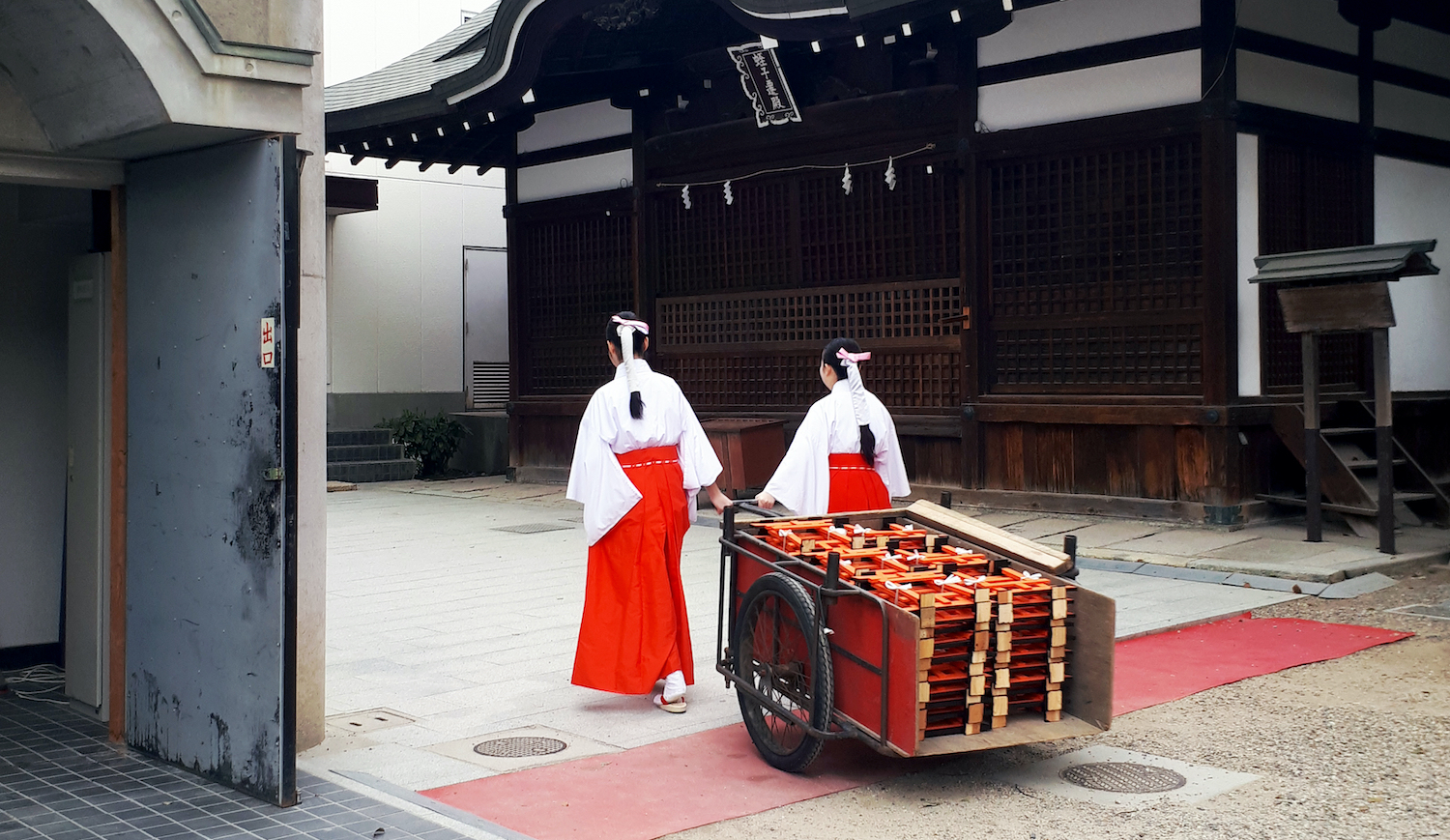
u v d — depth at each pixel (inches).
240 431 150.8
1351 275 307.3
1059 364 390.3
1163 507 363.3
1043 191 390.6
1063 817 147.9
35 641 223.9
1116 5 370.0
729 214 483.5
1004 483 403.5
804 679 162.6
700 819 146.7
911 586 158.9
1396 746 173.3
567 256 551.2
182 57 139.3
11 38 149.2
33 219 215.9
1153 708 195.5
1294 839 139.9
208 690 157.8
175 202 161.0
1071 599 162.9
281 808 146.4
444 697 202.1
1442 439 413.1
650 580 192.2
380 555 362.0
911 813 149.4
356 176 631.8
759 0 374.0
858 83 437.1
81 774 160.7
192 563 159.6
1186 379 361.7
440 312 669.3
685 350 499.5
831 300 451.2
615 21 442.9
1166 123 358.0
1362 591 282.8
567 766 166.2
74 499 194.4
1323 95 381.1
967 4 334.0
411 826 140.6
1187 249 360.8
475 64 454.9
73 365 193.8
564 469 556.7
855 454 226.8
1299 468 374.3
